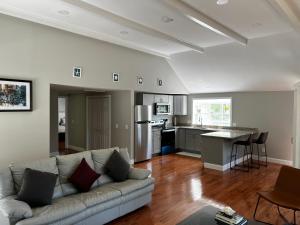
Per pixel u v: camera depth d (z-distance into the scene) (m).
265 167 6.27
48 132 4.54
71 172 3.42
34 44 4.28
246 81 6.70
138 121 6.73
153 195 4.28
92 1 3.38
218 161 6.01
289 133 6.55
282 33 4.64
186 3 3.34
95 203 3.00
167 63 7.35
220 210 2.65
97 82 5.43
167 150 8.00
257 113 7.12
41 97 4.42
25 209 2.44
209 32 4.70
